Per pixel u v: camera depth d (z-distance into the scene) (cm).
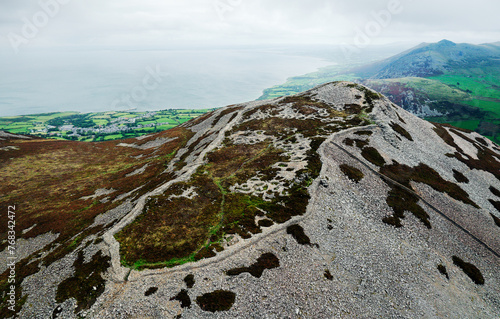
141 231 4062
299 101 10181
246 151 6731
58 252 4247
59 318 2955
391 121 8531
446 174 7144
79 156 10212
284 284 3262
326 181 5122
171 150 9488
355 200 5016
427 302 3628
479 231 5412
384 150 6875
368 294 3444
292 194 4778
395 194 5503
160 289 3095
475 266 4616
